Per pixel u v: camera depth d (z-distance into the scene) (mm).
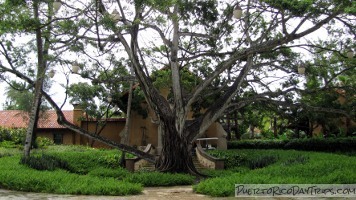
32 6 12906
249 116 34562
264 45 14844
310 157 18078
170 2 11961
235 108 18641
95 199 10180
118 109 31875
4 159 16953
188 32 16703
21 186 11562
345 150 26281
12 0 12203
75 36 14656
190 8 15664
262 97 18484
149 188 13289
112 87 28531
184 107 16672
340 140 26438
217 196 10656
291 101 20312
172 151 16453
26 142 16156
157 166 16859
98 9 12984
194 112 24812
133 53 15414
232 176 13203
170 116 16484
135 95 27516
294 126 34281
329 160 16016
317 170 13500
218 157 21766
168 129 16516
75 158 19703
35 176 12312
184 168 16391
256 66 17859
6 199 10062
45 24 13219
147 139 29703
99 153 21609
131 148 17281
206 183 12086
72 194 10953
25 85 19844
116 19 12516
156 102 16312
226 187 11039
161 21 14758
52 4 12898
